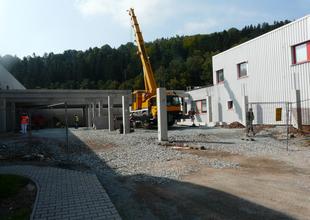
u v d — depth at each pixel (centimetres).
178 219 495
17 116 3459
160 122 1536
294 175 767
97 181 730
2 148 1434
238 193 621
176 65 7975
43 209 533
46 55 10838
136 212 536
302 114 1762
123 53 8956
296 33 1806
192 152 1153
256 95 2169
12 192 644
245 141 1462
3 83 3616
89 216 499
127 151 1235
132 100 2830
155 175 812
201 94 2961
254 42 2180
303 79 1766
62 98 3584
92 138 1798
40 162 1072
